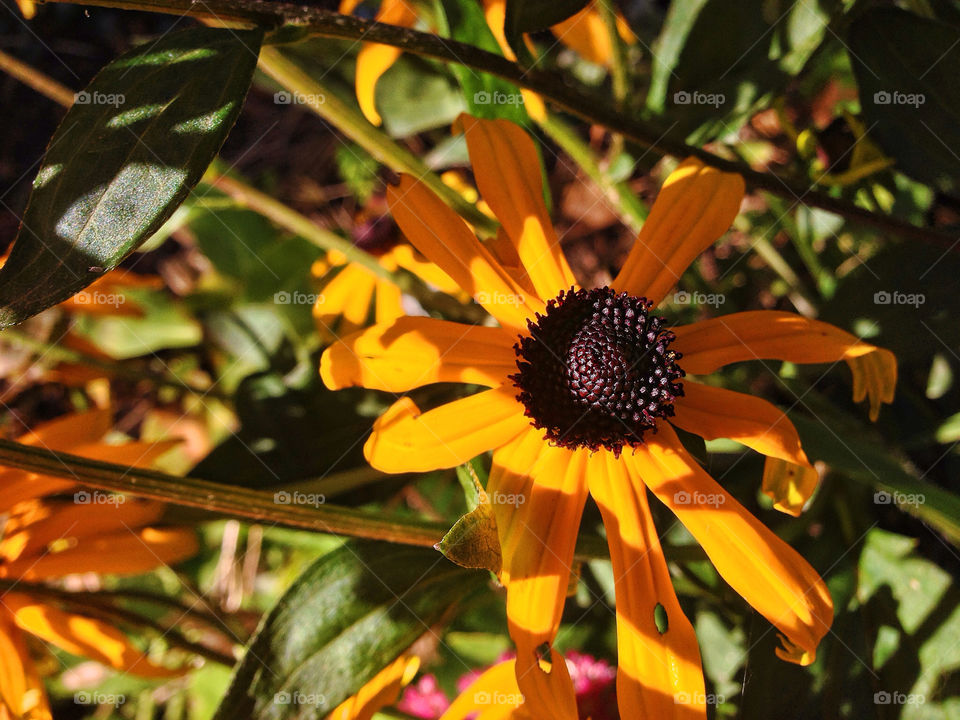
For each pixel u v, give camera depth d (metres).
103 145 0.11
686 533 0.16
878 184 0.16
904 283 0.15
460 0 0.14
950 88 0.14
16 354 0.23
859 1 0.14
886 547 0.15
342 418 0.17
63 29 0.26
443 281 0.14
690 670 0.12
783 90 0.15
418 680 0.19
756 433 0.12
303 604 0.14
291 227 0.17
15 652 0.15
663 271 0.13
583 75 0.21
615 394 0.12
